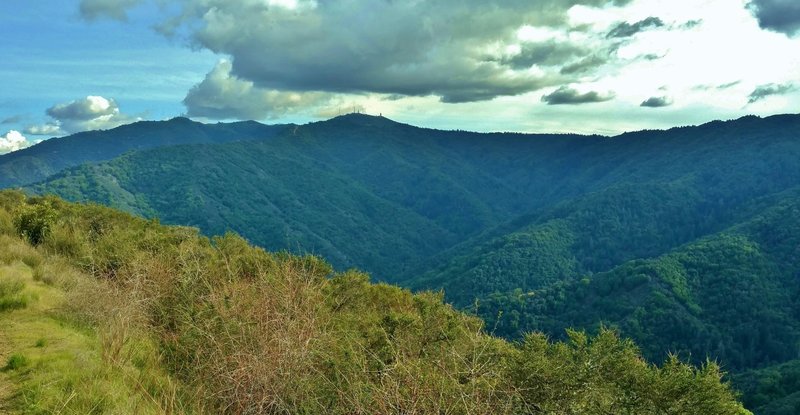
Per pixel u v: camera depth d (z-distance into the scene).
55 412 3.00
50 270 7.07
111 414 3.13
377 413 3.10
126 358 4.23
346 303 7.03
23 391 3.37
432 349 4.68
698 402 3.66
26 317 5.11
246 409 3.42
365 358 4.12
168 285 5.91
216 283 5.80
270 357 3.71
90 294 5.58
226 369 3.78
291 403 3.52
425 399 3.10
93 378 3.66
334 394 3.56
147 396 3.61
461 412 3.09
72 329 4.94
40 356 4.04
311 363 3.82
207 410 3.67
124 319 4.76
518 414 3.46
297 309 4.52
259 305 4.63
